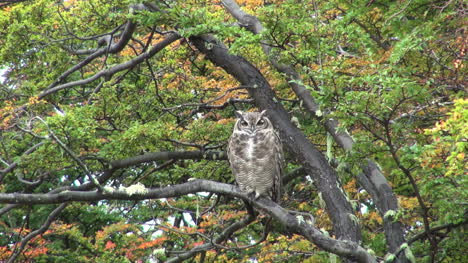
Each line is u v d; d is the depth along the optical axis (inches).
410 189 612.1
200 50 541.3
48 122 497.0
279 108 516.4
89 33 714.2
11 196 428.5
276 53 503.2
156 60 726.5
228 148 522.9
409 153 378.3
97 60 818.8
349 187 607.2
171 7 547.2
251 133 511.8
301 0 510.3
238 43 477.7
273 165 510.3
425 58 476.4
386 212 463.5
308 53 458.6
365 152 416.2
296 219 409.4
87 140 534.0
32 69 706.8
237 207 705.0
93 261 684.1
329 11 596.7
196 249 549.6
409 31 479.8
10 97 671.1
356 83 395.9
